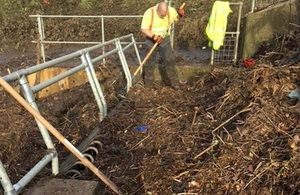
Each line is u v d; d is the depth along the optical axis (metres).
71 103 6.48
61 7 13.20
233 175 3.30
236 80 6.02
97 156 4.24
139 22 11.88
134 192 3.47
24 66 9.83
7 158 4.28
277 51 7.21
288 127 3.75
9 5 13.06
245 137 3.78
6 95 6.89
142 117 5.31
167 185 3.47
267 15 7.85
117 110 5.61
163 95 6.47
